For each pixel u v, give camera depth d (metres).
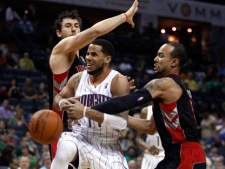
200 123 14.77
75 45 4.60
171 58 4.51
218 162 10.64
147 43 20.59
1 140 10.59
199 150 4.45
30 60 15.95
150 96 4.33
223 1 23.91
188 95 4.47
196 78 18.55
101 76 4.62
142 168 7.13
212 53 22.36
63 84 4.93
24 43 17.38
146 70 17.75
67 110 4.30
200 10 22.11
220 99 17.83
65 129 4.99
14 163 8.24
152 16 21.67
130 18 4.61
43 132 4.30
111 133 4.60
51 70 4.92
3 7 18.59
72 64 5.14
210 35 23.27
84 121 4.61
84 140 4.57
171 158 4.43
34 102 13.93
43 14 21.39
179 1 21.64
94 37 4.51
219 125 15.17
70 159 4.50
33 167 9.53
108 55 4.58
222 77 19.58
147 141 7.16
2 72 15.23
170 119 4.41
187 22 23.11
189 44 22.03
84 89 4.62
